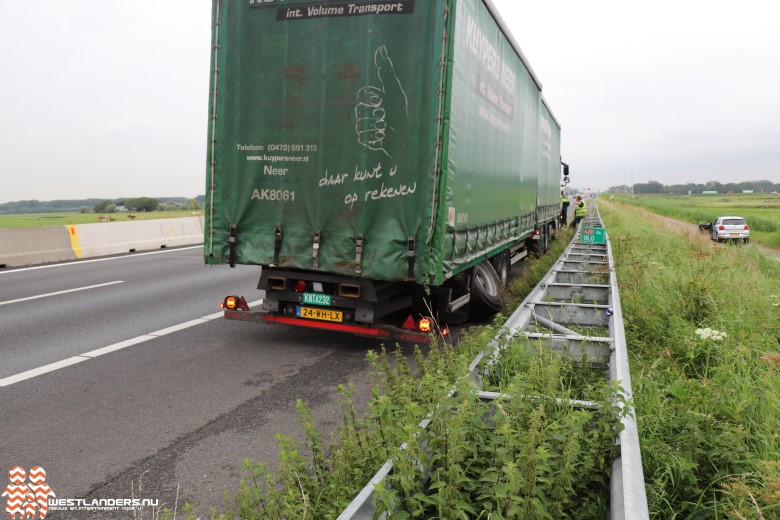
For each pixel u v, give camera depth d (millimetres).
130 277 12312
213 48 6441
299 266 6363
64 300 9656
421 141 5844
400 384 3758
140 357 6410
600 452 2672
